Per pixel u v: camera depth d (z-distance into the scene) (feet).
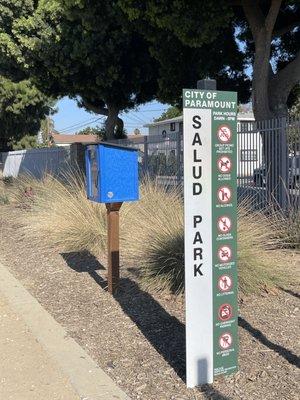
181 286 18.83
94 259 25.44
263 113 38.24
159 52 46.44
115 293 19.66
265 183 32.55
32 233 30.58
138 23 39.37
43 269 24.20
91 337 15.74
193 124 11.52
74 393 12.26
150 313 17.42
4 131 106.32
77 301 19.26
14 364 13.97
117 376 13.14
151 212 25.53
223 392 11.96
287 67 39.60
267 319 16.34
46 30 56.03
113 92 62.13
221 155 11.89
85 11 44.62
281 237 25.20
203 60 48.75
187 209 11.64
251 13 37.45
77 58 55.16
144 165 45.75
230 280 12.31
